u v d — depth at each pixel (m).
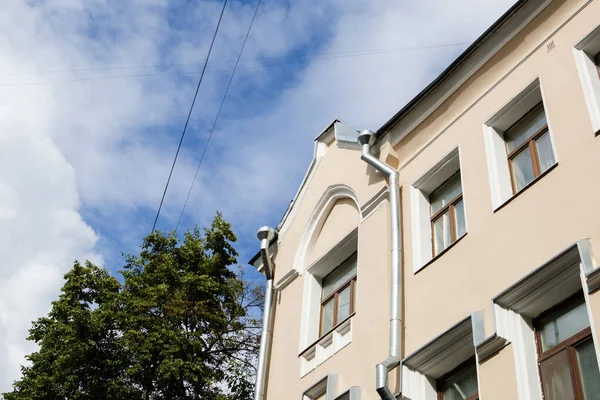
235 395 21.48
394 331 10.36
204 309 22.45
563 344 8.19
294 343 13.09
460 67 11.92
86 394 20.59
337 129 14.64
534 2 10.97
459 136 11.52
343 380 11.20
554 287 8.43
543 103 10.27
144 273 23.38
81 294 22.84
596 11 10.12
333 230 13.73
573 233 8.62
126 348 21.27
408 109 12.64
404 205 12.01
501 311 8.83
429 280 10.59
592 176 8.77
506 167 10.52
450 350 9.52
